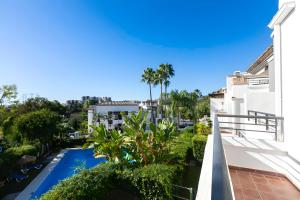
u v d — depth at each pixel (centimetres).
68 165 2300
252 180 495
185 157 1309
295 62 514
